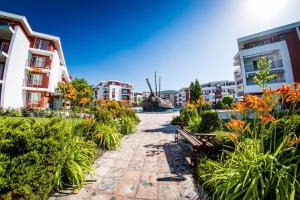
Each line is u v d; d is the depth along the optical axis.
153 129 10.47
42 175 2.20
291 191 1.82
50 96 23.92
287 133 2.42
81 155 3.46
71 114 6.11
